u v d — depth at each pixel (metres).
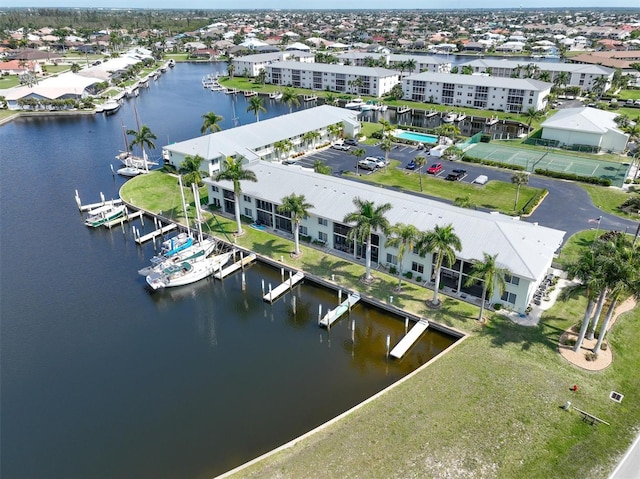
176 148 91.06
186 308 54.59
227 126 136.38
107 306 54.88
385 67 197.75
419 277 55.62
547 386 39.41
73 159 107.31
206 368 45.03
